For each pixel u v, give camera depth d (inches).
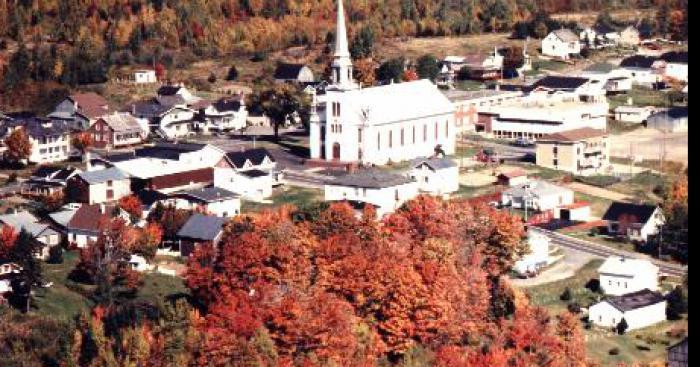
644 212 6225.4
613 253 5954.7
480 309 4788.4
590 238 6200.8
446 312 4621.1
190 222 5605.3
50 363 4133.9
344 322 4441.4
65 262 5403.5
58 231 5767.7
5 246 4886.8
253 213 6161.4
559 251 5949.8
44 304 4766.2
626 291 5315.0
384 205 6402.6
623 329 4899.1
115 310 4493.1
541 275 5580.7
